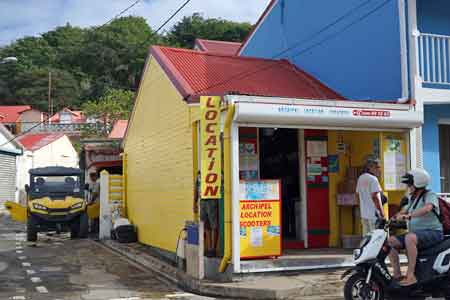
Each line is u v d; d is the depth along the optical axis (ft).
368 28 42.91
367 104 35.78
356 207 40.98
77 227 63.67
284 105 33.19
